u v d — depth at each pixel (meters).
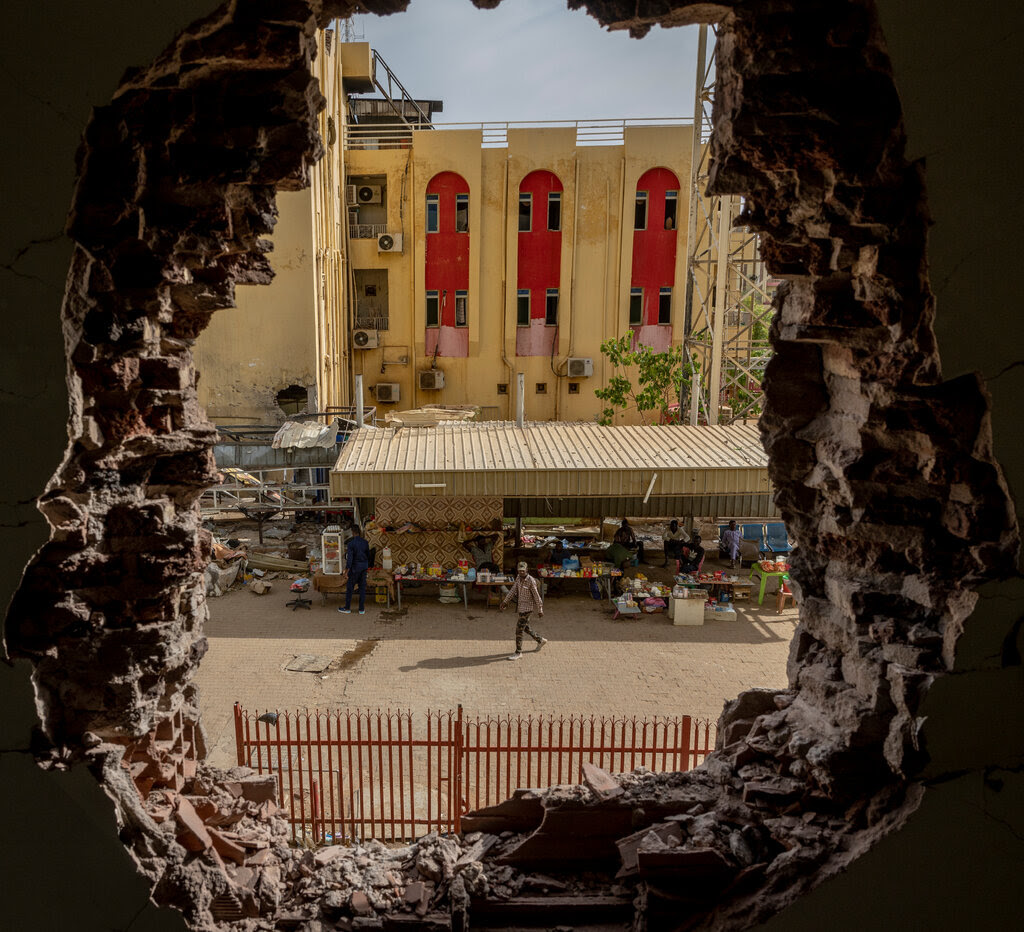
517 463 13.04
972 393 3.22
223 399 19.73
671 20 3.21
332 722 8.95
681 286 22.83
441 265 23.12
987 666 3.37
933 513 3.71
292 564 14.80
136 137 3.21
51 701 3.62
